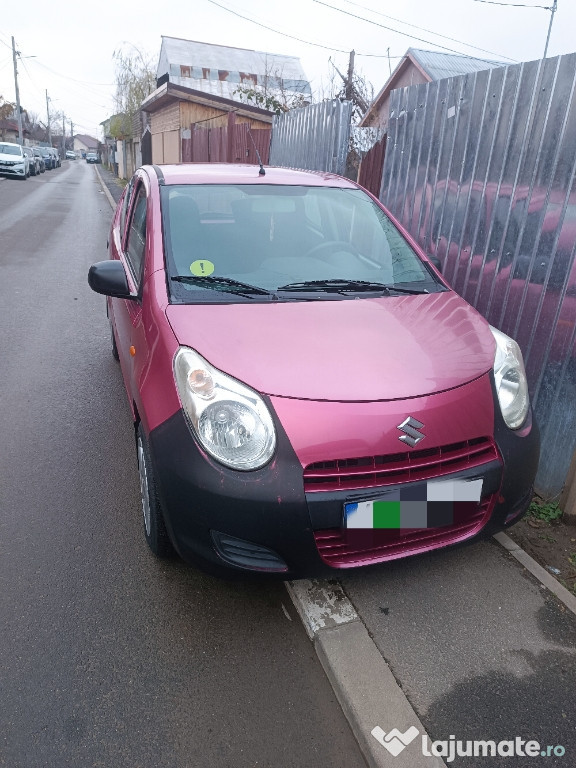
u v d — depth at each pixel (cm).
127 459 372
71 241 1204
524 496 249
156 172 368
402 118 498
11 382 482
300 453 210
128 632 244
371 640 238
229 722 209
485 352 255
